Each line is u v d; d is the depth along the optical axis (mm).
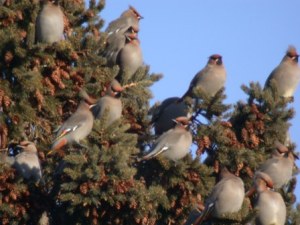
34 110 16000
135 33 19125
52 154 16297
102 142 15297
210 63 18594
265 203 16688
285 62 18938
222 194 15656
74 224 15398
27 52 15812
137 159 16438
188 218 15781
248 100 16875
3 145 15930
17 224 15391
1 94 15695
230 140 16391
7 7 16297
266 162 17625
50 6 16656
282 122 16781
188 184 16094
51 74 16062
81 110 16172
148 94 17469
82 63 16625
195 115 16859
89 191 14750
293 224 17703
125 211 15125
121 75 17500
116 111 16594
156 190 15414
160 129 18016
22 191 15367
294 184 18109
